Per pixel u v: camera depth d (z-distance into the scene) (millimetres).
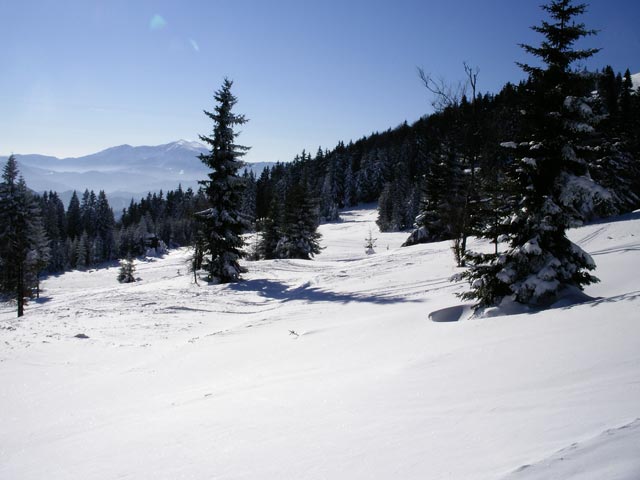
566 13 10016
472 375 4883
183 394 6734
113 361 10000
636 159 32938
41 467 4148
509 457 2496
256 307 19094
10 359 9695
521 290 10031
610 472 1928
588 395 3469
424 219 40375
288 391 5719
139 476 3416
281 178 127000
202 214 27562
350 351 8461
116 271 81812
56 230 107062
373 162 124875
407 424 3586
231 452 3607
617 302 7422
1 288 30859
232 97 27219
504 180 11336
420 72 19359
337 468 2896
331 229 86688
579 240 22000
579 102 9812
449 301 13312
